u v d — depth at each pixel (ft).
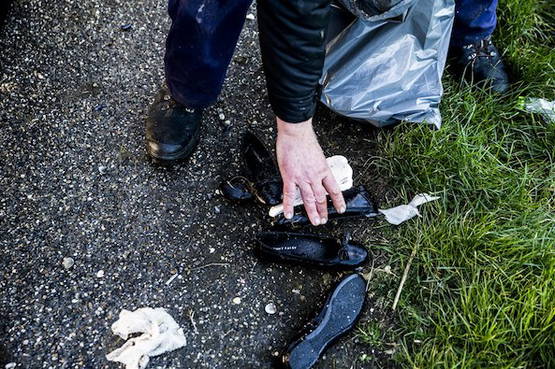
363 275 5.87
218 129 6.63
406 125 6.56
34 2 7.22
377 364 5.45
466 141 6.46
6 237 5.82
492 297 5.60
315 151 5.08
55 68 6.84
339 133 6.69
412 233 6.09
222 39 5.02
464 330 5.54
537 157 6.68
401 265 5.90
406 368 5.41
